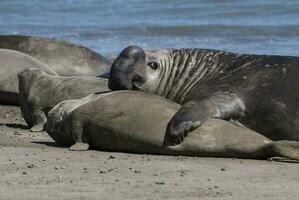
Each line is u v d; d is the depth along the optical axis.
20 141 22.19
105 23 59.09
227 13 58.78
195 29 52.56
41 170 17.27
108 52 45.69
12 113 29.55
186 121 19.05
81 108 20.61
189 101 19.95
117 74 21.70
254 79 20.84
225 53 22.14
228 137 18.81
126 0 71.81
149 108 19.77
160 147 19.27
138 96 20.27
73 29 57.62
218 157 18.95
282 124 20.33
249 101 20.45
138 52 21.92
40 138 23.03
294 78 20.67
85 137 20.53
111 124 19.91
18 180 16.17
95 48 47.84
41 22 63.69
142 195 14.88
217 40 48.06
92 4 71.81
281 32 49.31
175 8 62.56
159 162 18.28
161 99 20.25
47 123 21.69
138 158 18.91
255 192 15.26
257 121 20.44
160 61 22.23
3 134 23.78
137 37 51.94
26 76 26.41
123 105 20.03
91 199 14.53
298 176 16.77
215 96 20.23
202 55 22.30
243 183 16.05
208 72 21.78
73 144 21.09
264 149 18.50
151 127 19.44
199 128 19.11
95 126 20.20
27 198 14.57
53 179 16.30
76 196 14.75
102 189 15.36
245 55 21.88
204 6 61.97
